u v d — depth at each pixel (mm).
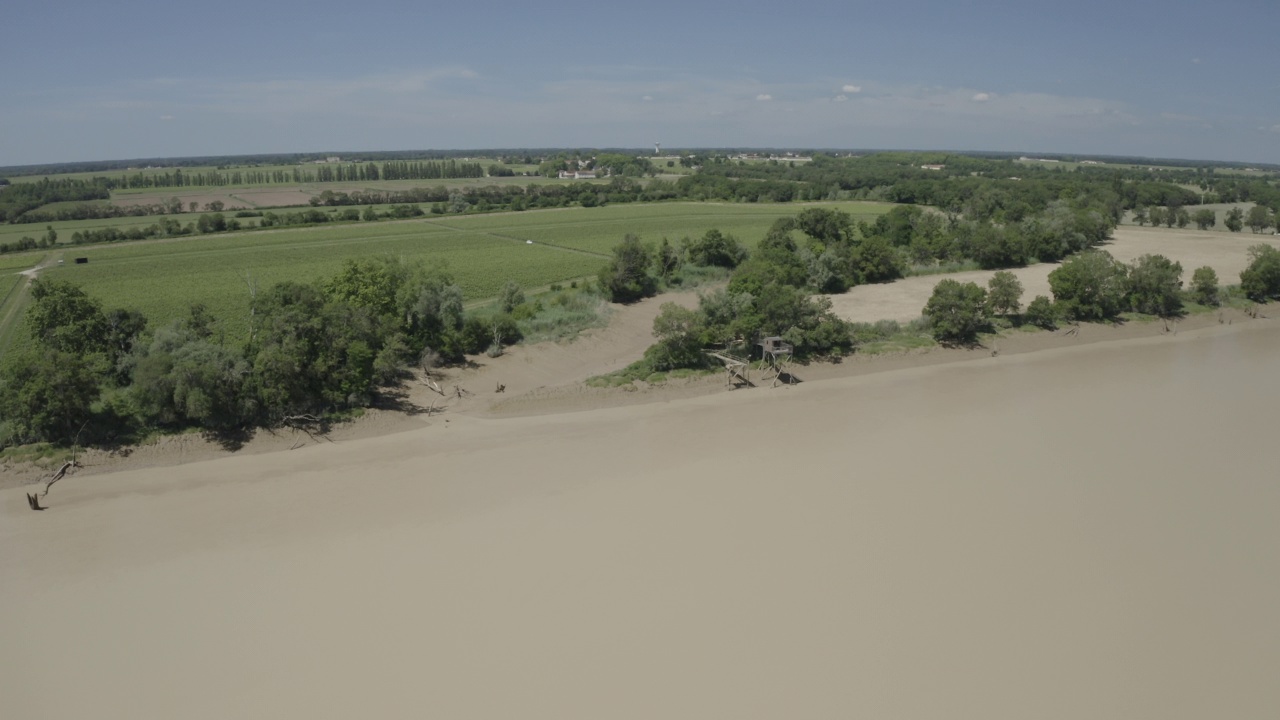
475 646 29641
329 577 34625
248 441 51312
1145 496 42531
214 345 53625
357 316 59625
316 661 28953
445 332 68312
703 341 65750
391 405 58094
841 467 46719
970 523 39219
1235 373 67938
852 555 36000
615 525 39281
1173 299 87625
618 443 51719
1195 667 28594
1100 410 57656
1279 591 33469
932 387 64250
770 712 26141
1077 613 31625
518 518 40250
